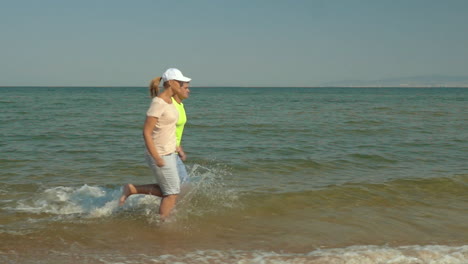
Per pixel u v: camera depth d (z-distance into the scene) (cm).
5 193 539
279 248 375
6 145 928
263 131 1283
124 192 448
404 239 400
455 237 406
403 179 630
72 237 395
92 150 886
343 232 417
